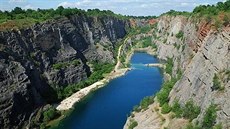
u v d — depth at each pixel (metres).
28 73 108.38
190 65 89.88
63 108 111.88
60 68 133.62
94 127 94.06
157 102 91.44
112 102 117.38
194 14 141.25
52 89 122.25
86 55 170.50
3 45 105.00
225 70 69.50
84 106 114.56
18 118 92.25
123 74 161.25
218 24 83.69
